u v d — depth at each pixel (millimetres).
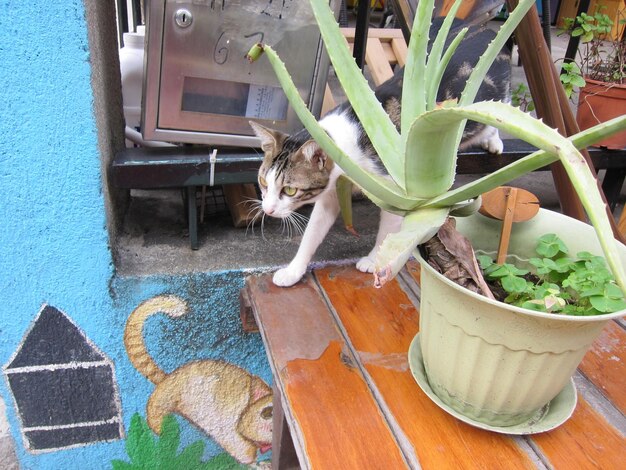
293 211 1359
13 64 951
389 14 3727
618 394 869
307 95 1340
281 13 1215
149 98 1244
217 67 1239
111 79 1366
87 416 1373
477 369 715
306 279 1187
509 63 1609
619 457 755
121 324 1249
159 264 1251
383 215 1221
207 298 1266
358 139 1290
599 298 670
